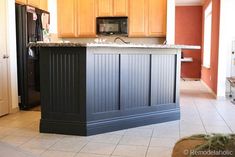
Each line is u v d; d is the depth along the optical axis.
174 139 3.16
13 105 4.49
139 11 5.86
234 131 3.46
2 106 4.21
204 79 8.35
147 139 3.16
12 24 4.41
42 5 5.49
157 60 3.89
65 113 3.35
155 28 5.84
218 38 5.80
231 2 5.62
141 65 3.75
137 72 3.71
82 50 3.21
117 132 3.45
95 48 3.28
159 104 3.95
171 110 4.05
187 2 9.20
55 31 6.09
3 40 4.22
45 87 3.40
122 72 3.56
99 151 2.78
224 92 5.75
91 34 6.10
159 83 3.94
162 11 5.79
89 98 3.29
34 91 4.93
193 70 9.82
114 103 3.53
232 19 6.02
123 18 5.87
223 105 5.16
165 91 4.01
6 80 4.31
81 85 3.26
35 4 5.19
